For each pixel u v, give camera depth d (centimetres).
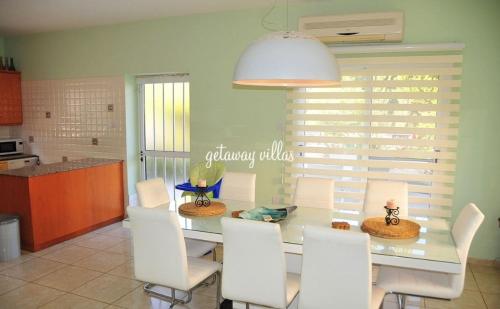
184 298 328
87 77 563
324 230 208
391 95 404
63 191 454
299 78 224
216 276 337
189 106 520
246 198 381
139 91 556
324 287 217
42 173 429
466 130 392
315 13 427
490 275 375
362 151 421
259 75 227
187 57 496
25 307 312
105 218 517
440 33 390
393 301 329
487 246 397
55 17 492
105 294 334
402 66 401
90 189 491
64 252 428
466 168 396
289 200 459
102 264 396
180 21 494
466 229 251
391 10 399
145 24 514
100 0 418
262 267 231
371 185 343
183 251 252
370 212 328
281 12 441
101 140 564
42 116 607
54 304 317
